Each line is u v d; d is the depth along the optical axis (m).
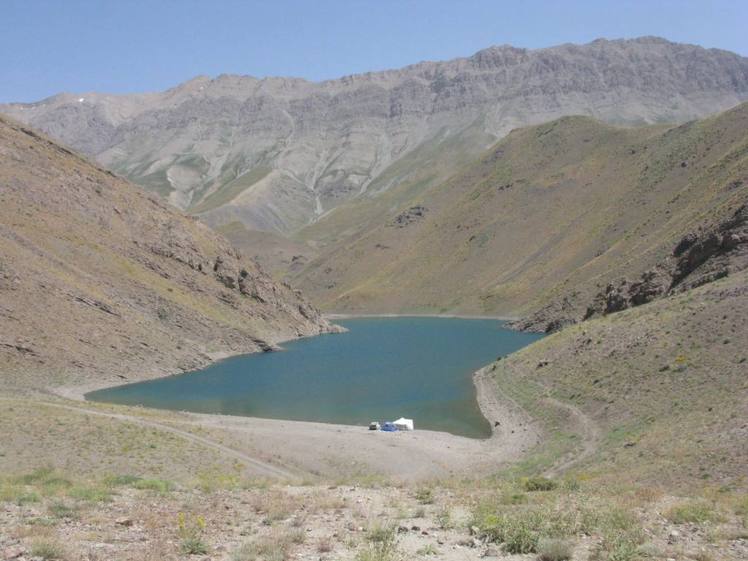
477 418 64.50
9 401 49.22
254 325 133.62
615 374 50.69
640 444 35.22
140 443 40.78
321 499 20.09
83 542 13.94
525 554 13.60
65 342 87.81
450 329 163.00
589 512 16.77
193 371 100.19
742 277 55.44
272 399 78.56
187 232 141.75
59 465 34.53
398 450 49.16
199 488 23.69
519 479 26.64
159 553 13.25
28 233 105.12
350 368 101.25
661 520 16.81
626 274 126.88
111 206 130.00
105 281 108.06
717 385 39.03
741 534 15.09
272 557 12.98
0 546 13.27
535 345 79.12
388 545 13.95
